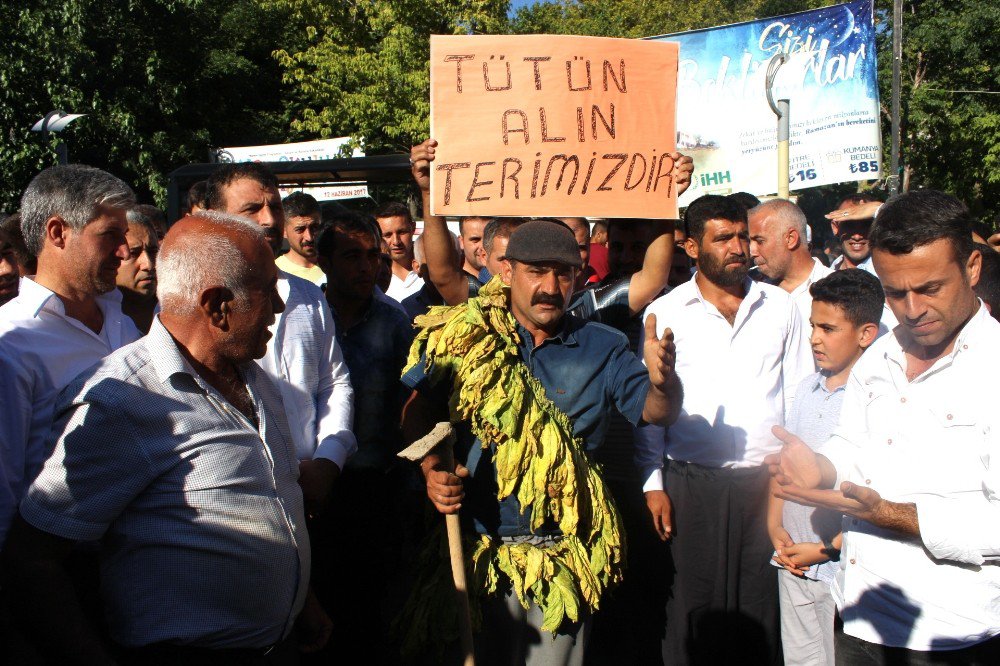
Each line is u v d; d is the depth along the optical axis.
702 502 3.96
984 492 2.58
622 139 3.35
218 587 2.26
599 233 6.27
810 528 3.66
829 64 12.13
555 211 3.31
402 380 3.31
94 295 3.08
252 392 2.49
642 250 4.51
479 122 3.28
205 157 19.58
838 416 3.57
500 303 3.19
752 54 12.47
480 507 3.14
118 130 16.91
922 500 2.66
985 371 2.58
